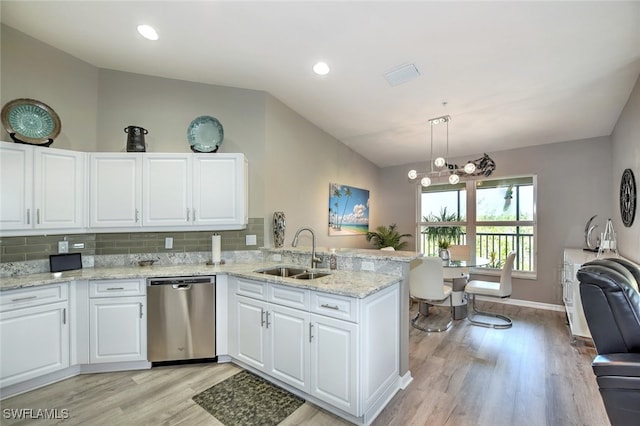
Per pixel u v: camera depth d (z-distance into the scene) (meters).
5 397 2.21
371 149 5.26
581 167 4.31
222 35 2.51
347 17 2.23
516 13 2.08
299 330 2.20
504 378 2.51
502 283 3.77
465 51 2.55
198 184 3.03
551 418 2.00
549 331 3.60
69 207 2.74
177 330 2.67
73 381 2.44
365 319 1.94
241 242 3.40
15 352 2.23
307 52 2.71
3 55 2.53
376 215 6.03
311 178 4.28
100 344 2.57
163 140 3.27
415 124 4.17
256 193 3.46
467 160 5.25
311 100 3.68
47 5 2.23
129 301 2.61
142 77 3.23
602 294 1.53
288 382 2.27
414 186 5.84
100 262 3.04
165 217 2.97
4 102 2.54
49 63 2.77
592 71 2.74
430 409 2.10
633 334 1.47
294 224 3.96
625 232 3.24
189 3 2.15
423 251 5.77
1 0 2.17
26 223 2.49
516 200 4.87
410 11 2.13
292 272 3.01
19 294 2.26
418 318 4.08
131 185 2.92
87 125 3.03
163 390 2.31
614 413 1.43
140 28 2.45
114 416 2.00
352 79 3.14
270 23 2.34
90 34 2.57
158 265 3.12
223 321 2.78
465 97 3.35
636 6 1.95
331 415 2.04
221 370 2.63
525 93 3.20
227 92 3.44
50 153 2.63
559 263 4.45
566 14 2.06
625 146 3.27
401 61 2.77
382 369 2.15
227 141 3.42
